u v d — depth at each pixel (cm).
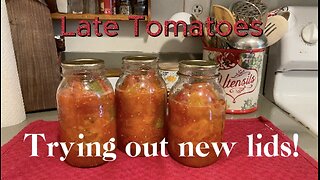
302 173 52
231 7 85
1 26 63
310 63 92
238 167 53
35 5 73
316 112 83
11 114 69
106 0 88
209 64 52
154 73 57
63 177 50
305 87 97
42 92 77
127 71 56
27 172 51
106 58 98
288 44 90
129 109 55
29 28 73
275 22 78
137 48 99
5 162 54
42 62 76
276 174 51
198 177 50
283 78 95
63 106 51
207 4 96
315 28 89
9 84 67
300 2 99
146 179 49
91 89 51
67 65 50
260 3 84
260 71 80
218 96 53
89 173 51
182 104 52
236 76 78
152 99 55
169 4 96
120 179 49
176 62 95
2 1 63
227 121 74
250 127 71
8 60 66
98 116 51
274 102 93
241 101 80
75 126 51
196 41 100
